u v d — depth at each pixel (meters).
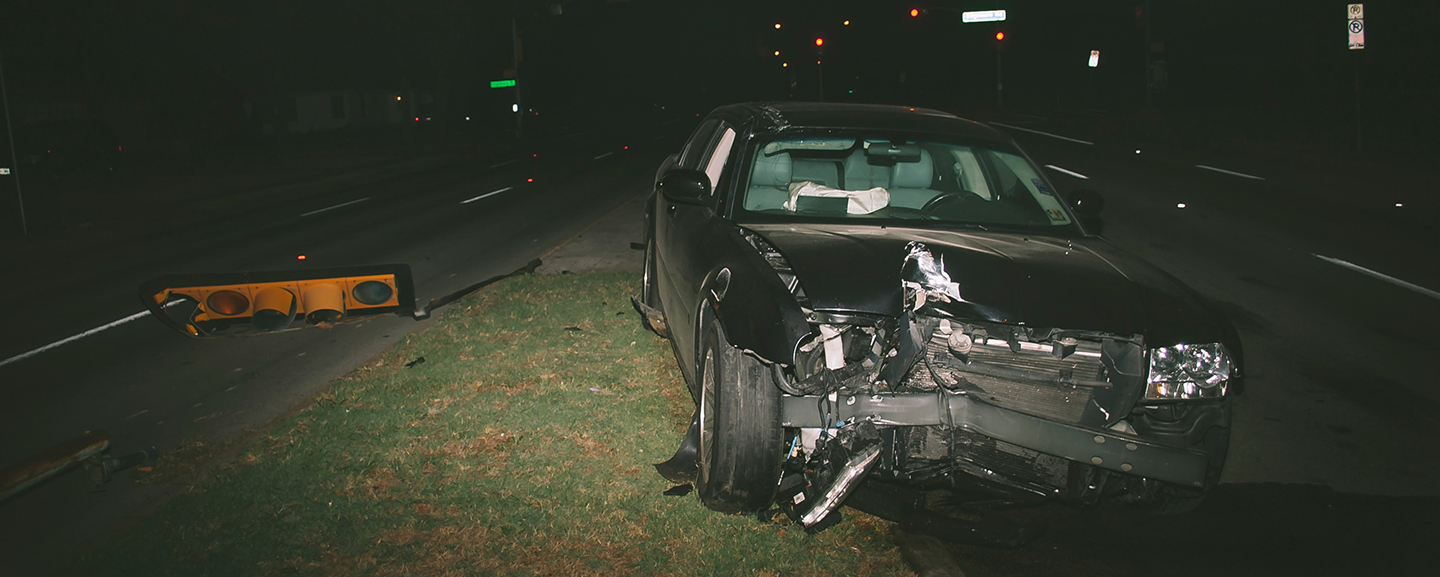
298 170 25.44
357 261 10.55
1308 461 4.61
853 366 3.28
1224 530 3.85
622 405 4.93
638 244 10.43
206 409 5.37
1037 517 3.90
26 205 17.62
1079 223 4.48
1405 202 14.20
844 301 3.31
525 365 5.65
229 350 6.62
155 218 15.83
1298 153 21.64
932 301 3.33
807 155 4.75
